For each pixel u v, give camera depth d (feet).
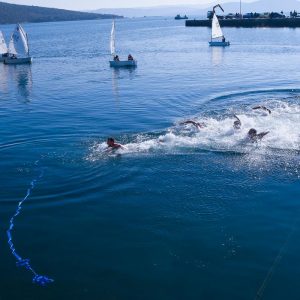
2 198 55.16
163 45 295.07
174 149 68.90
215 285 38.09
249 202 52.39
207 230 46.75
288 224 47.44
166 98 110.73
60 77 164.25
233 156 65.51
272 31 365.81
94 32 572.51
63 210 52.01
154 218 49.57
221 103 100.78
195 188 56.24
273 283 38.14
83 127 84.99
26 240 45.96
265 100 101.86
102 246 44.47
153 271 40.19
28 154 70.03
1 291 38.09
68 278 39.60
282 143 69.62
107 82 144.87
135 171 61.67
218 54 218.59
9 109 107.04
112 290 37.86
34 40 433.89
